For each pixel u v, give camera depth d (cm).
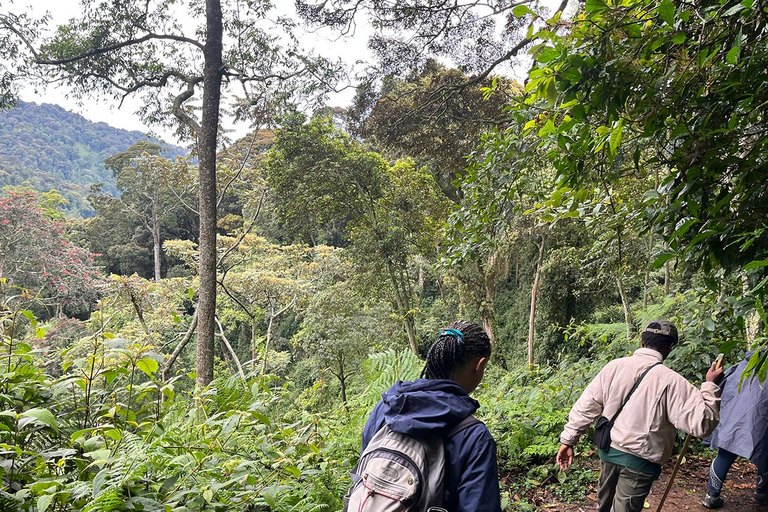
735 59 161
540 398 517
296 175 1580
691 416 241
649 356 266
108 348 281
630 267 477
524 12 188
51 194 4550
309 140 1558
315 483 269
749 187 185
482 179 390
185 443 266
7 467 218
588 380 507
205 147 1041
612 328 622
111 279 1181
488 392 602
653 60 204
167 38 1112
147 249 4575
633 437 252
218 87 1068
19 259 2602
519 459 438
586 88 192
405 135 1346
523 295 2058
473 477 131
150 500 205
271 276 1959
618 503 258
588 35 193
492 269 1706
